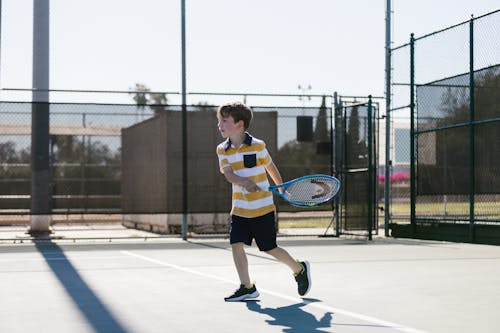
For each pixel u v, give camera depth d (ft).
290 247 44.45
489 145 47.83
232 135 20.98
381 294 23.07
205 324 17.66
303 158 55.93
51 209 53.47
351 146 54.75
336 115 55.57
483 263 33.76
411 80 54.95
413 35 54.54
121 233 60.80
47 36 55.42
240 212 21.25
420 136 54.49
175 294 23.22
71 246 46.34
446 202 51.98
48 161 53.16
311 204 20.84
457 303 21.09
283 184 20.68
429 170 53.47
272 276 28.35
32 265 33.22
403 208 97.45
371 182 53.31
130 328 17.22
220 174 56.75
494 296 22.59
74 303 21.36
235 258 21.57
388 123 57.11
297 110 55.67
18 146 52.80
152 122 58.44
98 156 54.70
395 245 46.50
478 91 48.75
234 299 21.56
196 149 56.29
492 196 47.67
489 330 16.83
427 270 30.55
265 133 55.77
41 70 55.06
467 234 49.73
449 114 51.49
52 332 16.80
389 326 17.29
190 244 48.11
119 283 26.23
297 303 21.12
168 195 55.98
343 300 21.72
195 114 56.24
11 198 53.06
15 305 21.04
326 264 33.22
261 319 18.35
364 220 54.08
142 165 60.85
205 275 28.81
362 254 38.96
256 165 21.01
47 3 55.47
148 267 32.17
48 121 53.06
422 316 18.78
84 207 54.34
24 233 57.21
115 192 54.95
